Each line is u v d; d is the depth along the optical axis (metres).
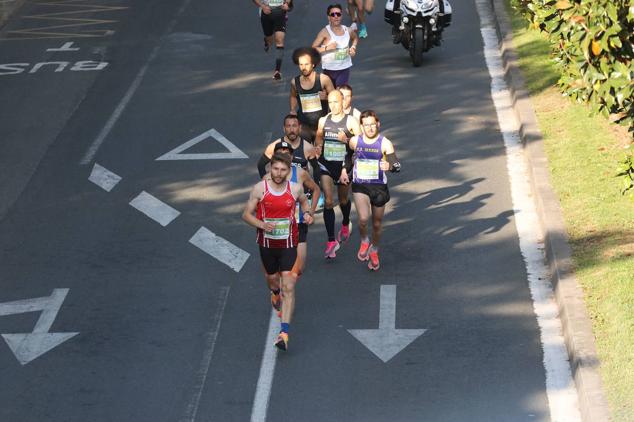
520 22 76.81
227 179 55.75
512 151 56.94
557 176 50.44
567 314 38.00
